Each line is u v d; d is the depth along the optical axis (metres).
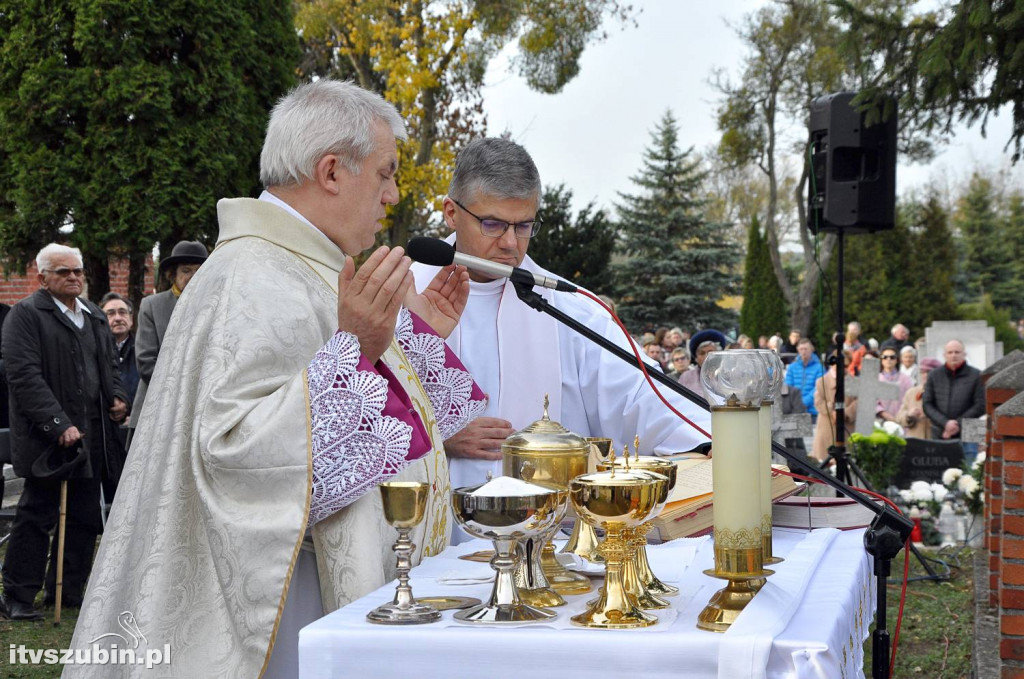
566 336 3.19
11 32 11.20
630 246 40.41
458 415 2.57
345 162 2.34
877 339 33.69
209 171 11.57
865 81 5.78
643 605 1.65
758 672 1.40
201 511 2.05
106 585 2.10
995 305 47.16
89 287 11.87
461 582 1.91
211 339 2.10
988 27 4.90
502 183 2.89
